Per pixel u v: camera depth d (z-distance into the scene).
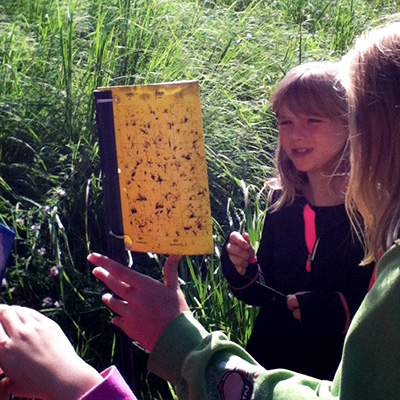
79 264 3.51
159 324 1.43
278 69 5.30
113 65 4.52
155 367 1.41
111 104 1.49
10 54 4.57
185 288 3.31
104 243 3.62
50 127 4.07
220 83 4.81
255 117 4.65
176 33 5.36
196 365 1.33
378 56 1.17
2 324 1.23
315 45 5.75
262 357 2.30
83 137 3.89
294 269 2.24
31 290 3.30
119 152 1.52
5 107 4.05
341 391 1.10
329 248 2.16
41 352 1.19
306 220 2.22
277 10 6.54
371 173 1.17
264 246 2.35
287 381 1.27
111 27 4.98
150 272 3.51
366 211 1.20
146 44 4.91
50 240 3.50
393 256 1.10
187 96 1.44
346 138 2.14
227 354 1.35
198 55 5.04
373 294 1.09
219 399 1.30
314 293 2.15
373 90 1.16
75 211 3.65
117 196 1.53
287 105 2.14
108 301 1.47
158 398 2.99
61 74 4.42
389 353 1.06
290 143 2.17
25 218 3.57
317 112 2.10
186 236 1.51
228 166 4.14
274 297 2.31
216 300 3.19
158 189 1.51
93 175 3.68
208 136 4.24
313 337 2.17
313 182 2.22
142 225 1.54
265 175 4.21
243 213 3.70
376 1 6.96
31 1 5.51
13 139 3.86
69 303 3.23
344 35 6.07
